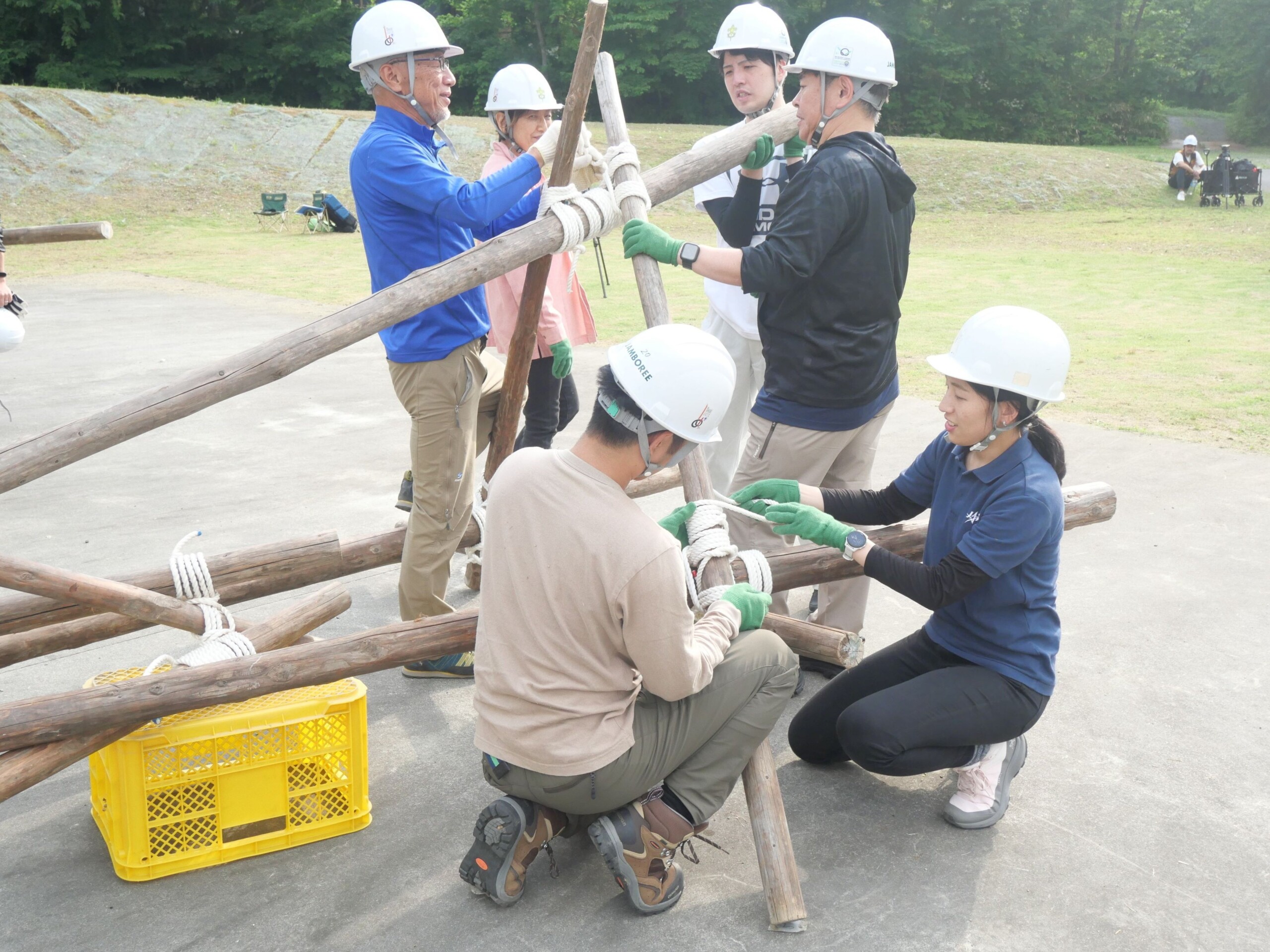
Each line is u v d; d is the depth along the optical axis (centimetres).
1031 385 294
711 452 509
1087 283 1619
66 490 658
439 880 300
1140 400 873
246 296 1554
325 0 4678
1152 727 382
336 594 342
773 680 293
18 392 925
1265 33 5325
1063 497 364
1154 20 5406
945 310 1363
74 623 342
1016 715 314
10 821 329
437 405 395
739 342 485
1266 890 296
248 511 617
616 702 269
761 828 288
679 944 274
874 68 353
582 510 254
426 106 385
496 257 331
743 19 431
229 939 275
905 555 361
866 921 282
